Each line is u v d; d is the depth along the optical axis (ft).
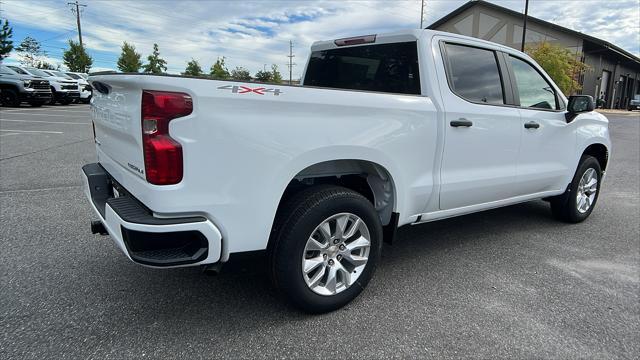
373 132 9.11
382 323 8.89
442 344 8.23
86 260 11.46
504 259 12.49
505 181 12.55
